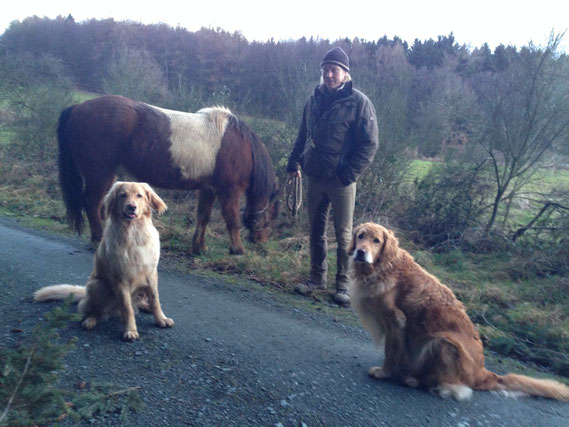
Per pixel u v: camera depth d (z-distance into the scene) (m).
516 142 8.27
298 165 6.18
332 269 6.74
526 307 5.83
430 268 7.14
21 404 2.25
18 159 12.61
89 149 6.47
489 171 9.09
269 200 7.64
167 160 6.61
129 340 3.82
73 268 5.69
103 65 24.34
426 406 3.27
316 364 3.80
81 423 2.69
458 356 3.39
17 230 7.42
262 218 7.55
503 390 3.51
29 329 3.79
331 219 8.98
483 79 12.83
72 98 15.60
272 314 4.92
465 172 9.20
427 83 17.66
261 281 6.10
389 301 3.65
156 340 3.88
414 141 10.19
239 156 6.93
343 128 5.21
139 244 3.93
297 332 4.47
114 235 3.87
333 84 5.23
